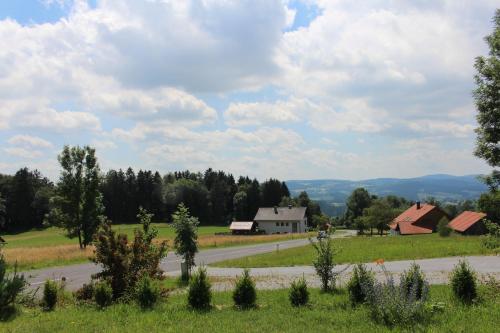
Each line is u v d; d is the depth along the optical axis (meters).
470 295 13.16
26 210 124.81
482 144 13.95
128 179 145.25
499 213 14.23
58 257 39.56
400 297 10.95
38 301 16.28
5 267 15.07
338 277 20.31
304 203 168.50
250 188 159.50
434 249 36.16
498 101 13.59
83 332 11.02
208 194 153.62
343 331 10.14
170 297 17.50
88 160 53.88
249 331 10.48
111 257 16.25
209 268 31.64
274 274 25.41
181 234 25.38
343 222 168.50
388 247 40.56
